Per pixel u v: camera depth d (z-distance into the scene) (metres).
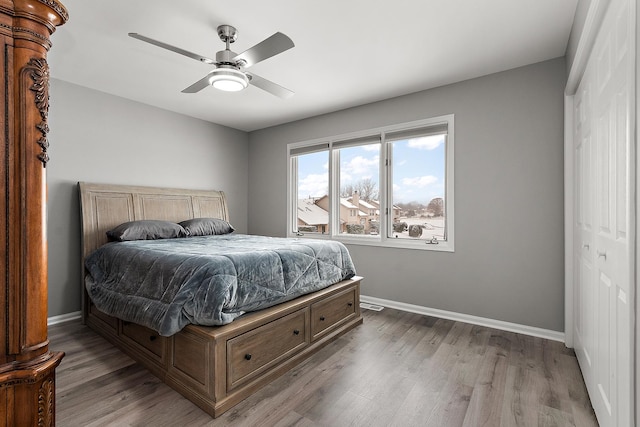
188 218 4.11
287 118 4.47
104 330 2.73
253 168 5.12
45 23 0.96
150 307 2.03
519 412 1.72
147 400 1.81
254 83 2.41
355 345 2.60
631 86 1.06
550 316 2.73
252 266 2.09
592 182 1.80
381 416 1.69
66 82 3.21
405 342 2.65
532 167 2.80
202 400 1.73
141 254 2.39
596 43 1.63
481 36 2.38
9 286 0.91
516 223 2.88
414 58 2.72
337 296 2.79
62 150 3.18
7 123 0.90
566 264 2.53
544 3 2.00
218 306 1.77
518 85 2.87
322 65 2.86
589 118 1.87
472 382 2.02
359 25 2.24
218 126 4.74
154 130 3.95
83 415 1.67
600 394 1.60
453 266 3.23
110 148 3.54
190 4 2.00
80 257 3.29
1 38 0.88
